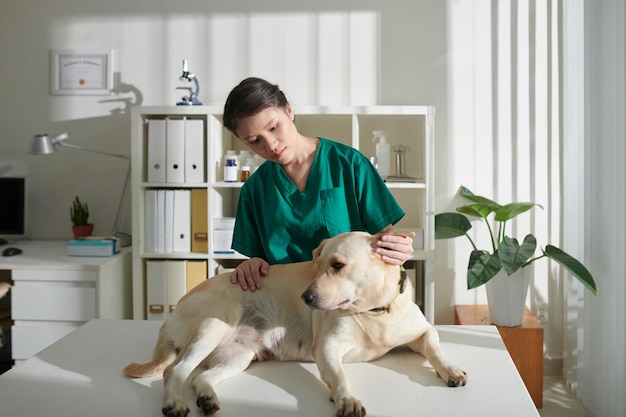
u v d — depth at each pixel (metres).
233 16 3.25
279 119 1.50
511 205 2.84
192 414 1.16
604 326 2.49
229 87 3.27
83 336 1.63
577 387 2.86
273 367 1.41
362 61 3.23
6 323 2.97
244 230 1.80
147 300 2.99
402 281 1.36
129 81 3.30
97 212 3.37
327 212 1.67
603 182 2.50
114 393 1.25
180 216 2.98
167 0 3.26
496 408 1.17
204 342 1.30
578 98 2.76
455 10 3.19
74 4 3.29
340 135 3.25
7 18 3.32
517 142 3.20
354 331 1.34
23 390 1.27
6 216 3.26
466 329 1.68
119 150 3.34
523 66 3.18
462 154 3.22
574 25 2.81
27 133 3.36
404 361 1.43
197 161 2.95
